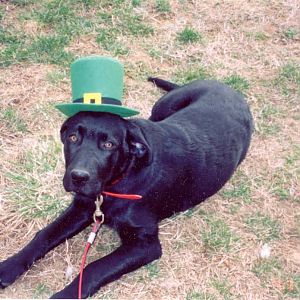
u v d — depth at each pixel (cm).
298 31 285
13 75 236
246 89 247
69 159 152
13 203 183
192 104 197
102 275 157
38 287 161
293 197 200
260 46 273
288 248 180
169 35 270
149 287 164
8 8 273
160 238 179
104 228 180
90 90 152
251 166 211
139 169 163
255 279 169
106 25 270
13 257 163
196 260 174
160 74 249
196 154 178
